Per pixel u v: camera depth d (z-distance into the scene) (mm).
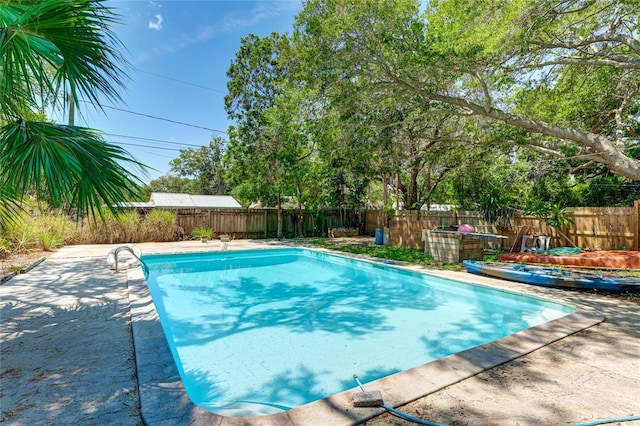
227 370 3355
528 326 4637
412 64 7125
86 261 7930
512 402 2141
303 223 16906
